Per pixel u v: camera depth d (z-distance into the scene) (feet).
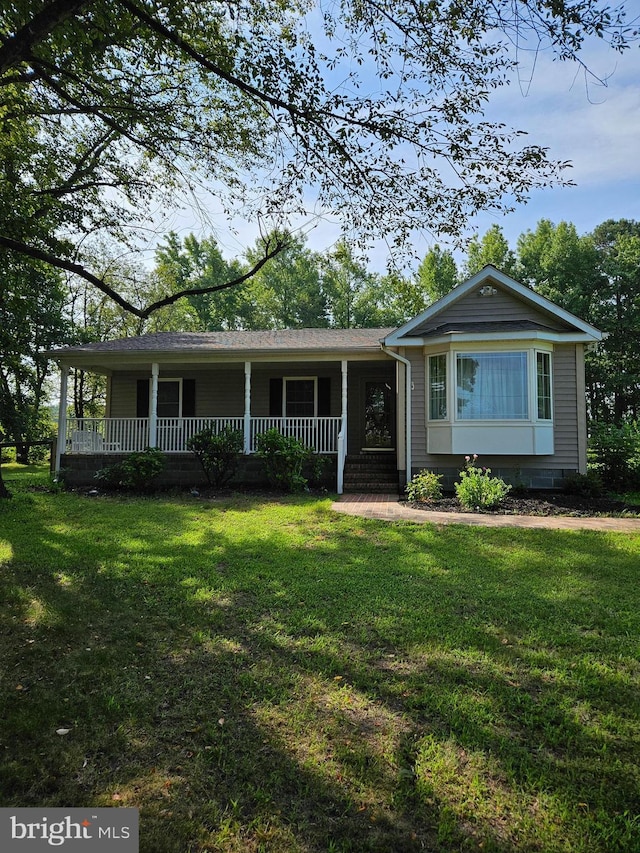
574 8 10.87
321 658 9.84
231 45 15.48
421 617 12.02
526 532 21.35
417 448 35.81
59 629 11.21
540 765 6.77
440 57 12.71
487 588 14.17
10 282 23.54
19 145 21.58
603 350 84.94
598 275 90.79
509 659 9.86
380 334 45.70
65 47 15.38
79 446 39.45
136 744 7.23
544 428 33.17
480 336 32.83
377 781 6.46
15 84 18.13
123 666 9.55
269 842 5.53
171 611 12.33
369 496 33.27
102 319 78.59
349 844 5.49
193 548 18.60
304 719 7.81
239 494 33.55
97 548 18.42
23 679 9.07
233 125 18.71
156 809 6.02
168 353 37.55
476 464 34.65
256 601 13.08
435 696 8.45
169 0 13.88
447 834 5.64
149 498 31.91
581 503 29.71
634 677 9.21
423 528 22.25
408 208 15.35
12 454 77.46
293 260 98.07
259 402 46.83
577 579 15.05
